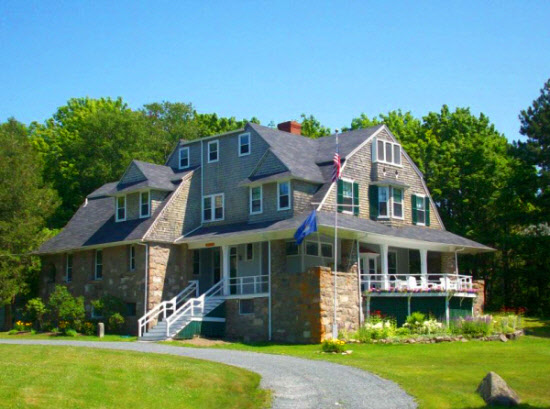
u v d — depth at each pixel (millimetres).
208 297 38812
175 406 17516
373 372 22938
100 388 18344
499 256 57312
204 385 20016
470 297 40781
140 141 69000
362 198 41719
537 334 36625
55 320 44719
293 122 48156
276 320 36031
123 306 41438
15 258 46281
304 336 34438
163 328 37219
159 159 71812
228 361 26094
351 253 37156
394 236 38406
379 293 37125
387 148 43875
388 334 33156
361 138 43188
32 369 20250
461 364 25188
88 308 44156
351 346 31484
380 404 17672
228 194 43688
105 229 45250
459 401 17953
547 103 49094
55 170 68250
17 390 17312
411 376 22078
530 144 48562
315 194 39906
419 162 58469
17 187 47688
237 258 42156
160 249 41750
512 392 18062
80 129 71000
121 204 45438
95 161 65625
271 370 23641
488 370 23500
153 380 20000
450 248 43875
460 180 56062
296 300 35188
